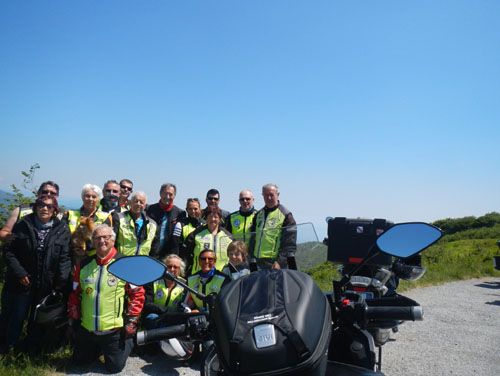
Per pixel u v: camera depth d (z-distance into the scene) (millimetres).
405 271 5039
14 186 9945
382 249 2465
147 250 6883
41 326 5777
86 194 6523
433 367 5559
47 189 6047
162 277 2486
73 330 5703
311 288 2080
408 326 7680
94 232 5473
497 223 54469
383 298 2832
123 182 8430
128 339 5332
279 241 3877
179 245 7477
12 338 5602
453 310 9203
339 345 2674
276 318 1842
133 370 5332
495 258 12727
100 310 5234
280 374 1736
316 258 3914
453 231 57594
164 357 5840
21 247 5754
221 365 1866
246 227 7613
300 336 1785
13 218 6027
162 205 7582
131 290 5414
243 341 1791
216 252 6723
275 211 7125
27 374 4938
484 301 10398
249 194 7691
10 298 5758
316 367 1785
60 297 5859
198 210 7660
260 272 2268
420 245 2389
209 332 2473
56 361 5504
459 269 15336
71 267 6176
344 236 4910
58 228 5969
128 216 6840
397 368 5492
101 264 5438
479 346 6555
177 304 6133
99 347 5609
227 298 2059
